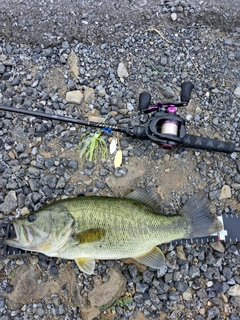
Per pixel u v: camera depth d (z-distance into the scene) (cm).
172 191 70
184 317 66
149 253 62
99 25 76
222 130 73
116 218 60
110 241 60
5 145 70
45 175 69
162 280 67
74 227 59
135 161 71
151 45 76
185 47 76
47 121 71
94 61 75
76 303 65
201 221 63
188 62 76
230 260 68
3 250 65
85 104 73
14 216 67
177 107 71
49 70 74
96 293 64
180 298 67
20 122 71
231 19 78
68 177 69
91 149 70
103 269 66
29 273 65
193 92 74
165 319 66
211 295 67
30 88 72
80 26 76
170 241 65
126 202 62
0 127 70
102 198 61
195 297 67
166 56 76
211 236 67
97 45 75
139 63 75
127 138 71
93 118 72
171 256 67
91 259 62
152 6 77
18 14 75
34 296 65
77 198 61
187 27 77
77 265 64
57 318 65
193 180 71
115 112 72
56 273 66
